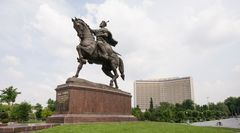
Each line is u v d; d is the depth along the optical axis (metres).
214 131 15.17
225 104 152.12
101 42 16.66
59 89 14.93
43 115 64.06
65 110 14.09
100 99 15.88
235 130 18.06
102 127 12.25
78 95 14.48
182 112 78.44
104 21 18.12
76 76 14.95
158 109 80.81
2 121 50.97
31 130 11.40
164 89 132.25
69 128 11.53
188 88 125.38
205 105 115.81
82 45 15.30
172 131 13.34
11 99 61.34
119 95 17.80
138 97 133.00
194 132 13.90
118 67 19.33
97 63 17.03
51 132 10.81
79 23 15.42
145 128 13.25
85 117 14.36
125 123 14.74
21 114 53.56
